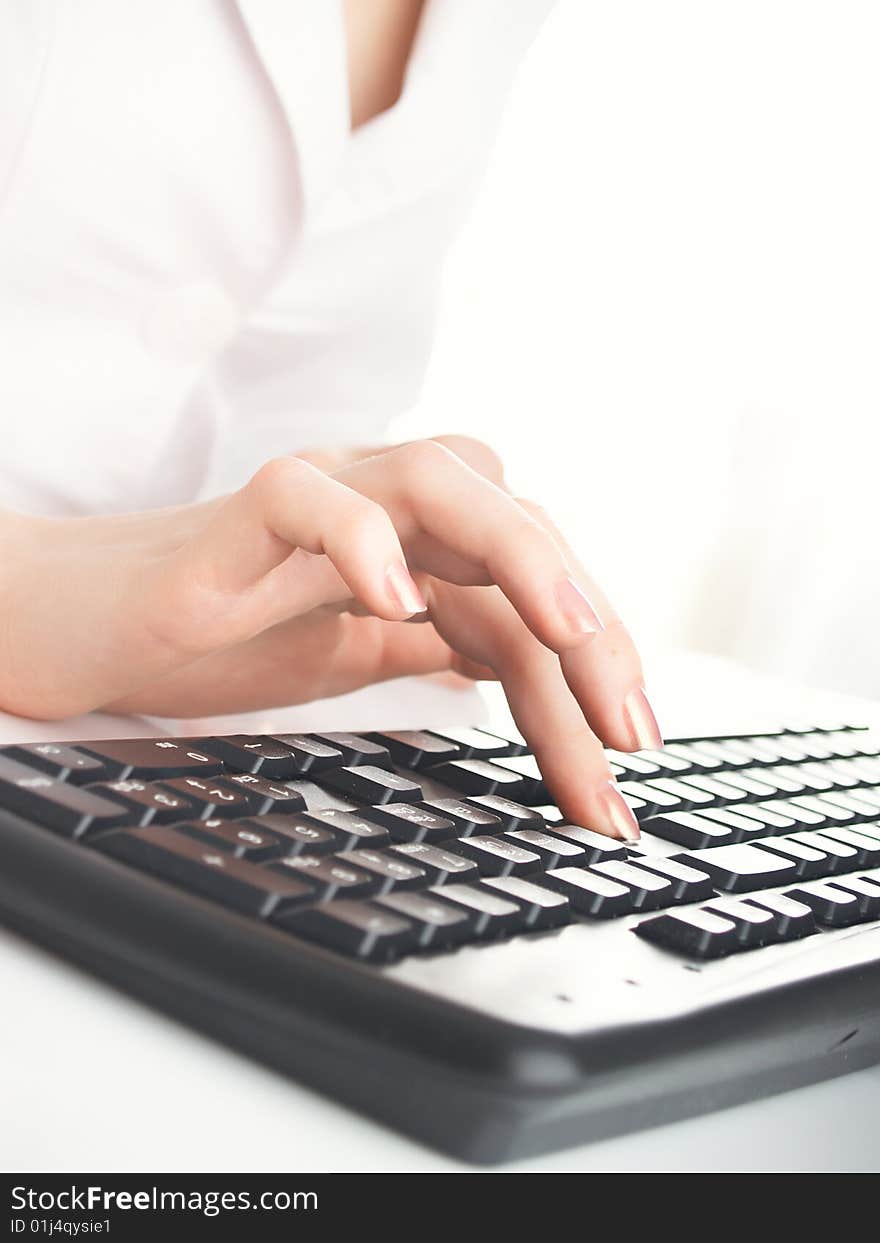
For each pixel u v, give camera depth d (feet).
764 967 0.84
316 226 2.28
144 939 0.73
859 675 4.27
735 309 4.66
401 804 1.04
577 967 0.77
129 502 2.35
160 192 2.15
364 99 2.51
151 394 2.31
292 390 2.58
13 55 2.04
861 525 4.30
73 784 0.90
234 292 2.31
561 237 4.76
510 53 2.43
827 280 4.49
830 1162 0.74
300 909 0.74
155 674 1.17
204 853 0.79
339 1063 0.67
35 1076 0.66
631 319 4.80
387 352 2.62
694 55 4.61
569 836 1.04
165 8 2.07
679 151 4.69
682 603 4.66
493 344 4.80
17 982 0.75
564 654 1.22
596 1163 0.69
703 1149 0.73
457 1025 0.66
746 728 1.70
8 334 2.19
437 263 2.59
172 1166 0.61
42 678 1.20
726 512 4.58
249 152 2.17
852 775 1.55
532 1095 0.65
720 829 1.16
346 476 1.20
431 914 0.77
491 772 1.22
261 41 2.02
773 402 4.53
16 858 0.79
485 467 1.62
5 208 2.09
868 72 4.43
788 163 4.55
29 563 1.26
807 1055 0.82
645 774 1.35
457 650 1.37
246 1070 0.70
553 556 1.13
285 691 1.48
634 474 4.80
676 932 0.86
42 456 2.23
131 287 2.23
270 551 1.05
